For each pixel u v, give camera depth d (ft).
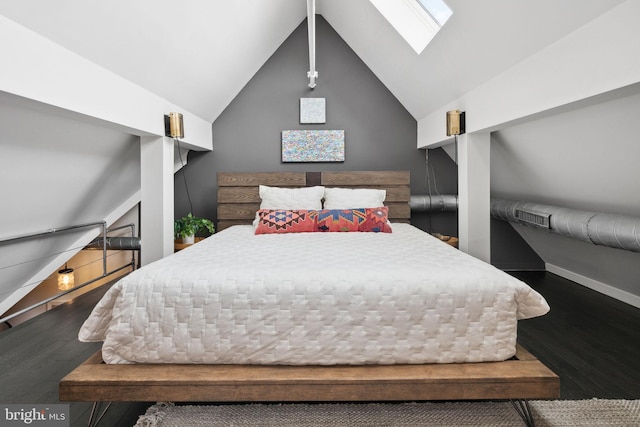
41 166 7.15
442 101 10.59
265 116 12.92
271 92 12.90
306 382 4.28
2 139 5.91
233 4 8.18
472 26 7.06
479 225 9.39
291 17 11.73
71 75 5.66
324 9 12.19
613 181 7.48
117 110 6.99
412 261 5.58
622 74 4.63
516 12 5.97
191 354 4.56
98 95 6.37
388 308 4.58
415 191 13.21
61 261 9.91
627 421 4.59
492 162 10.65
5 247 7.92
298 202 10.67
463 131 9.45
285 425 4.53
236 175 12.17
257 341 4.55
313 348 4.55
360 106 13.03
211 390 4.29
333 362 4.58
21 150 6.42
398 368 4.52
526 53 6.59
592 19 5.08
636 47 4.43
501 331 4.62
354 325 4.57
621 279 9.41
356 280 4.70
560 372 5.87
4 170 6.42
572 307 8.98
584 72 5.27
